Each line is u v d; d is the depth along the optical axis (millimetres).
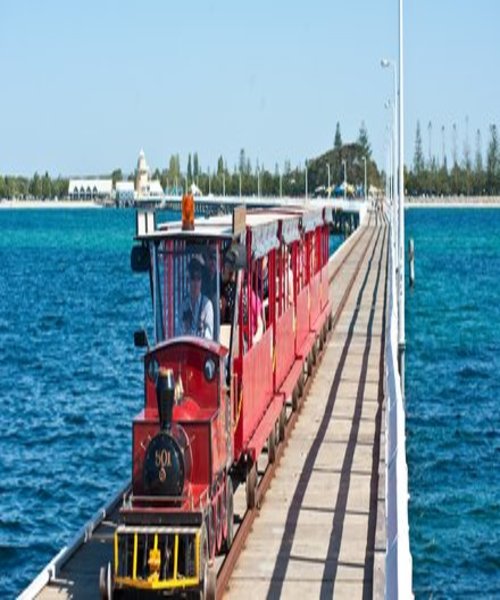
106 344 79812
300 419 36344
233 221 23625
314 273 45781
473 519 38062
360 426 35156
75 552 23391
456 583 32562
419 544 35656
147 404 21656
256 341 26922
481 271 145000
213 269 23188
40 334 86438
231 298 23922
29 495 41094
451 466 44531
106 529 24938
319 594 21031
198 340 22188
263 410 28328
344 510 26266
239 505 26719
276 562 22812
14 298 116875
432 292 117750
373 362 47719
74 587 21375
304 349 38438
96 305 109000
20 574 33562
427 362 70188
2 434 50312
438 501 40031
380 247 125375
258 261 27656
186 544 19703
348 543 23891
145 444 20859
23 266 165875
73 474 43812
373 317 63406
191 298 23188
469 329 87062
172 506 20172
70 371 67688
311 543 23953
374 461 30719
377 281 85250
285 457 31312
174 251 23219
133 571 19641
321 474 29438
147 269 23469
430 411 54688
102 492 41500
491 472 43750
